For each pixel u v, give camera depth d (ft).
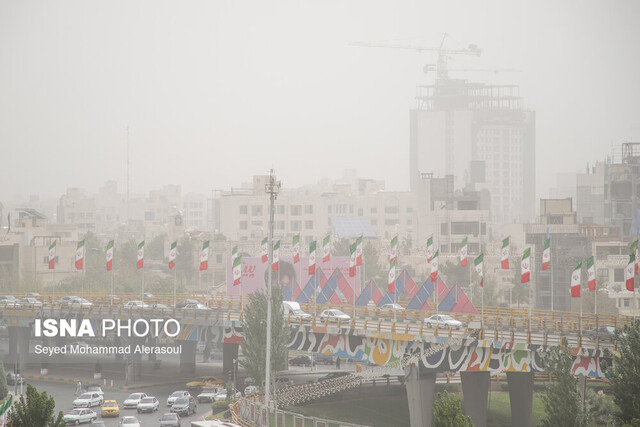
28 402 363.35
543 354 599.98
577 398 476.54
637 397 460.96
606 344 590.96
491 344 620.08
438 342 649.61
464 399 650.43
